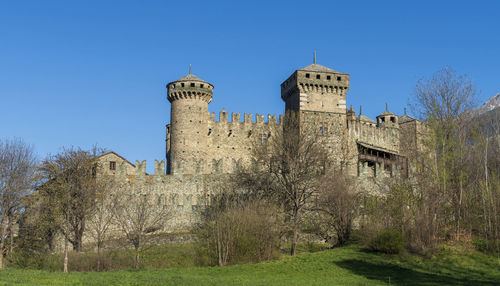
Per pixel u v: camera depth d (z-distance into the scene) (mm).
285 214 57938
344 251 48438
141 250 54875
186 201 66500
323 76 87938
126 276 38969
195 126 86500
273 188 60531
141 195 67688
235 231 50562
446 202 50188
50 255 57469
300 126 77000
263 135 90250
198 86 87250
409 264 42938
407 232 48875
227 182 67312
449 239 47750
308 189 62594
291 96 90125
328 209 58188
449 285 35969
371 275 39875
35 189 61656
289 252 55438
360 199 59969
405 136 74438
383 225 51875
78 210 58312
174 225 65500
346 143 87375
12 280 35219
